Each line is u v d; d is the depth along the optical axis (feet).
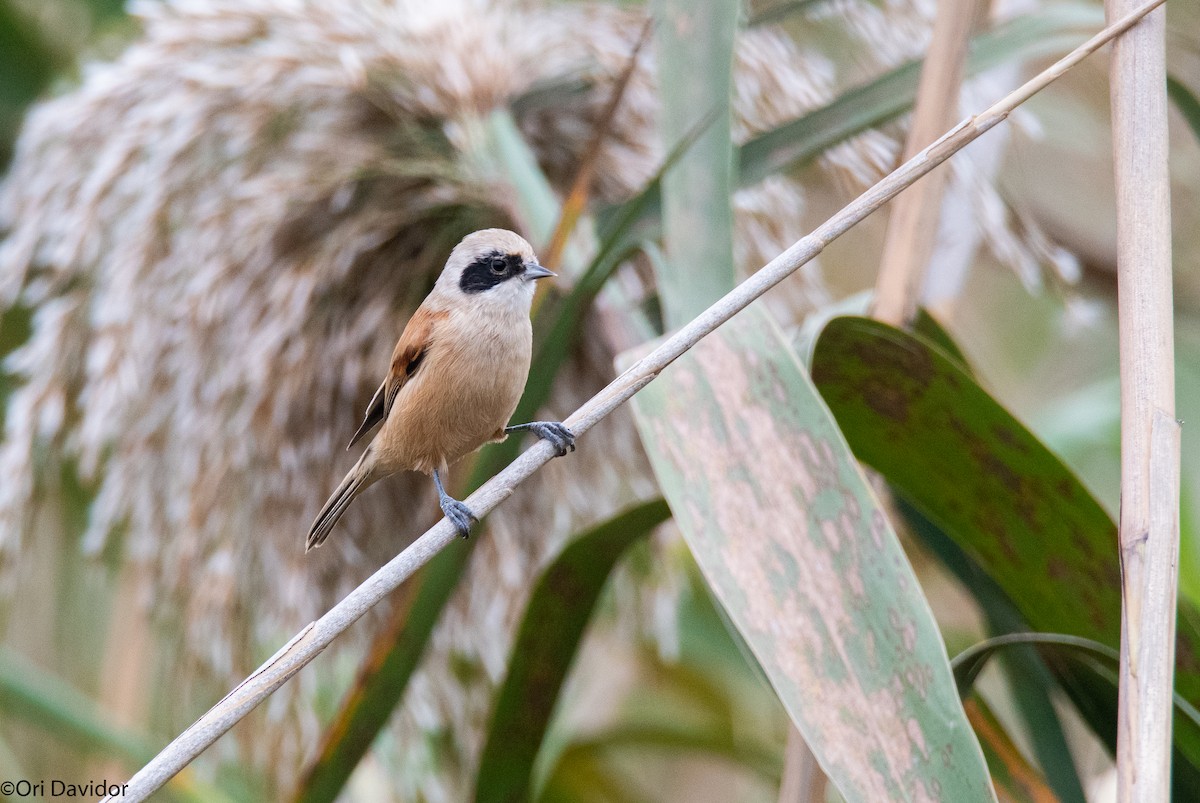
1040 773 23.15
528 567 26.76
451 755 29.63
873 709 15.02
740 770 39.04
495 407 23.72
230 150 26.78
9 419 26.08
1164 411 15.42
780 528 16.22
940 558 23.75
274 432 25.62
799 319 28.19
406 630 21.16
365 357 26.94
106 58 35.06
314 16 26.66
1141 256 16.28
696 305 19.08
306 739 26.68
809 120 22.76
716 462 16.78
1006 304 46.83
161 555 27.17
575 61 28.37
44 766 34.88
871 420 20.58
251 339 25.61
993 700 36.27
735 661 37.60
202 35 26.43
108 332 25.50
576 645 22.40
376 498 27.12
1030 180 42.22
